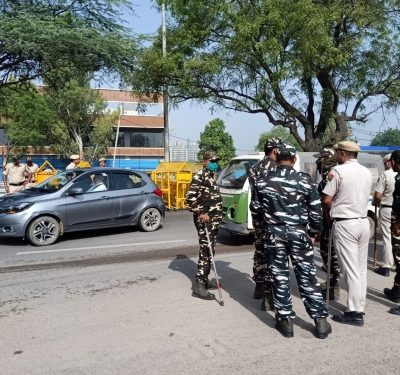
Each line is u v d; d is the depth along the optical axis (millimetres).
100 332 4859
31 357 4293
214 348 4434
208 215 5914
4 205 9883
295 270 4742
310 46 14852
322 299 4699
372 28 17047
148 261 8234
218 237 10719
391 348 4418
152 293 6203
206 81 17656
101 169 11039
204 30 16391
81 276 7207
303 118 18484
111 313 5434
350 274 4996
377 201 7086
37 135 37625
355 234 4961
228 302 5797
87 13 16078
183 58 17000
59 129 42188
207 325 5016
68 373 3975
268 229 4711
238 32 15391
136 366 4086
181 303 5762
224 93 18031
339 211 5043
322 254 5875
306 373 3924
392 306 5656
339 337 4672
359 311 4980
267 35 15461
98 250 9312
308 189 4660
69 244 9992
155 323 5094
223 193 9742
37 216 9789
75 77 17531
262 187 4723
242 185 9398
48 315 5406
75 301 5918
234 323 5070
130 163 45750
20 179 13781
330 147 6184
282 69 15445
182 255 8750
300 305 5668
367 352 4324
